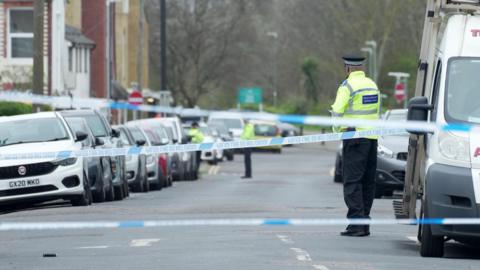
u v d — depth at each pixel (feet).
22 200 167.12
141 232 130.93
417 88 124.06
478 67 111.14
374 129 119.96
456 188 103.60
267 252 105.60
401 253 109.50
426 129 107.04
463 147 104.99
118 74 586.04
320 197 208.03
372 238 123.34
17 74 377.30
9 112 272.31
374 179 126.82
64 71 426.10
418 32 598.34
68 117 192.95
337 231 130.62
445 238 112.78
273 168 403.75
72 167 171.01
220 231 130.62
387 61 612.70
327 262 97.81
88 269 94.63
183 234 127.13
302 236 123.65
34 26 230.89
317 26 629.51
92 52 510.58
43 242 122.42
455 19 114.01
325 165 428.97
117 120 487.20
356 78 125.49
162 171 258.57
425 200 107.34
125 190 212.02
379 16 597.93
